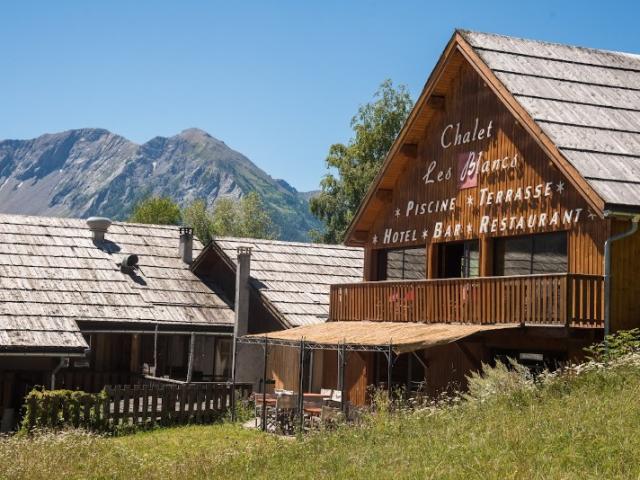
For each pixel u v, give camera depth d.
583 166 21.77
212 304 36.69
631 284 21.75
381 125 62.00
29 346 29.31
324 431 18.89
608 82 26.00
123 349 35.44
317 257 39.09
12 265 34.31
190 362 34.69
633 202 20.94
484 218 25.86
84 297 33.78
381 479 13.13
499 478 12.13
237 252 36.53
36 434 23.70
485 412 16.97
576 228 22.50
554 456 12.94
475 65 25.55
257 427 26.20
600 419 14.53
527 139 24.36
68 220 39.06
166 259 39.09
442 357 26.89
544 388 18.00
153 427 26.73
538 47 26.80
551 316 21.67
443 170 27.95
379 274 31.45
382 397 21.91
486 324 23.91
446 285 25.62
